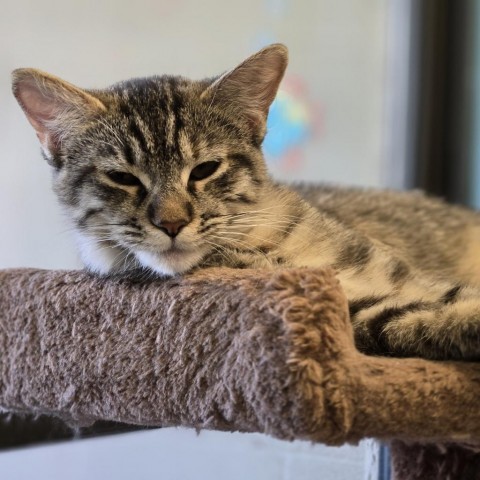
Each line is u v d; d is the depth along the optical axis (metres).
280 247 0.36
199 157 0.35
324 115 0.61
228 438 0.53
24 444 0.45
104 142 0.35
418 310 0.31
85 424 0.34
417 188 0.63
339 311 0.26
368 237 0.42
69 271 0.34
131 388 0.30
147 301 0.30
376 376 0.26
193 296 0.29
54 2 0.53
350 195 0.49
